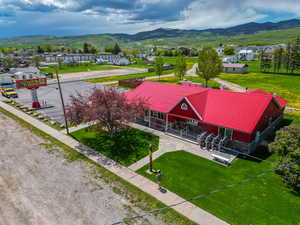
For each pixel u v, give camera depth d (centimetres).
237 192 1448
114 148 2103
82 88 5131
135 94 2977
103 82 6009
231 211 1278
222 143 1994
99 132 2480
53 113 3225
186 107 2222
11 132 2512
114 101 2114
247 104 2120
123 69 9850
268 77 6469
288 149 1438
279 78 6231
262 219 1213
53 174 1672
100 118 2111
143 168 1755
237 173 1669
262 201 1359
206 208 1305
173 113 2362
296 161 1417
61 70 9456
